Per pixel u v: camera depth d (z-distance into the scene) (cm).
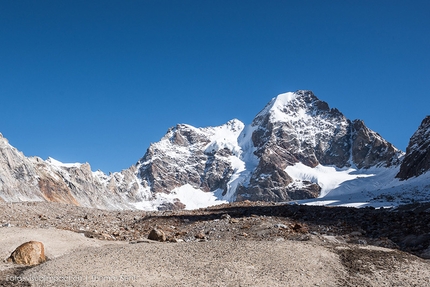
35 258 2302
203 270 2022
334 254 2294
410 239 2900
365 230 3231
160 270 2027
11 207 4147
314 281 1969
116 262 2134
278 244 2406
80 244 2725
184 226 3747
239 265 2080
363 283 1992
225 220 3684
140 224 3903
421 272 2141
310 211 4053
